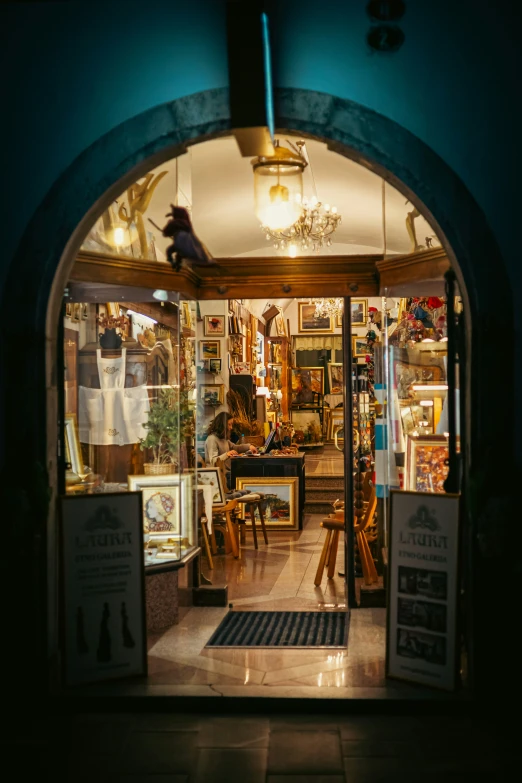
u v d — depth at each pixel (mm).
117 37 4879
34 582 4715
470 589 4723
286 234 9211
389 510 5078
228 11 4344
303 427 17266
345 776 3850
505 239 4695
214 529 9266
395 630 4965
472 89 4738
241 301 12266
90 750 4172
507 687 4594
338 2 4805
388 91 4777
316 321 17391
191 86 4852
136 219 6043
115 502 5074
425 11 4758
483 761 4000
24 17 4914
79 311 6312
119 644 4992
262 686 4828
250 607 6926
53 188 4867
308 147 7637
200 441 8719
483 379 4668
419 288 6254
